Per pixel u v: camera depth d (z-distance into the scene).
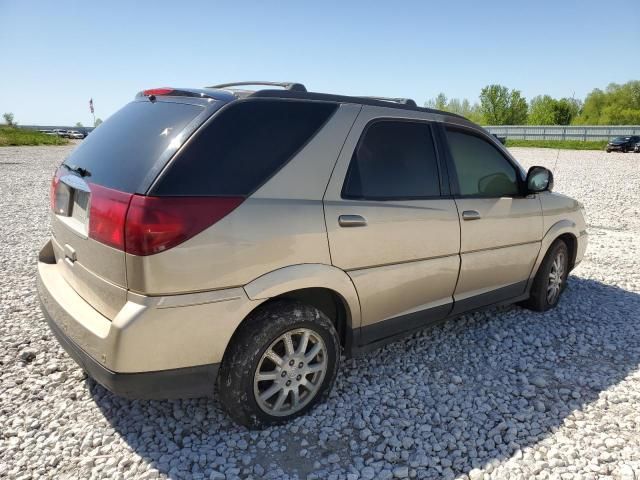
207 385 2.54
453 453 2.65
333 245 2.82
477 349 3.90
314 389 2.92
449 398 3.18
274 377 2.72
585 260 6.59
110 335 2.30
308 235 2.71
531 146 41.53
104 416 2.88
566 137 46.41
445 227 3.44
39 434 2.71
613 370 3.61
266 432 2.76
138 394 2.39
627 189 14.33
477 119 73.50
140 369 2.34
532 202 4.26
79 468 2.47
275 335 2.64
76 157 3.10
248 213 2.50
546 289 4.61
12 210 9.46
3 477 2.38
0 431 2.73
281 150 2.71
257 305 2.58
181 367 2.43
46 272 3.17
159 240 2.25
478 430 2.86
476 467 2.56
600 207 11.22
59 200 3.11
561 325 4.41
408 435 2.80
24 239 7.03
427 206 3.33
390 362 3.64
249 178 2.57
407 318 3.38
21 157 23.59
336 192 2.88
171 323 2.34
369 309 3.11
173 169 2.37
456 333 4.18
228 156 2.53
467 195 3.70
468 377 3.47
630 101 72.19
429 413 3.01
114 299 2.43
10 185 13.17
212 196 2.42
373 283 3.06
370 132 3.14
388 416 2.97
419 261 3.32
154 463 2.51
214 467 2.49
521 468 2.55
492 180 3.97
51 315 2.86
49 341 3.79
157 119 2.73
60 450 2.59
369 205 3.00
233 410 2.66
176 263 2.30
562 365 3.69
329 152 2.89
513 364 3.67
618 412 3.06
